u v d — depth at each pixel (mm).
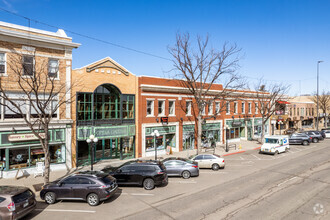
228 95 30266
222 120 32781
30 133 17156
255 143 34156
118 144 23656
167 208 11297
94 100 21266
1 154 16625
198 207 11328
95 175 12336
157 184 14312
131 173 14508
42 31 18094
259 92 38969
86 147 21438
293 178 16250
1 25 16297
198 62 24391
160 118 25453
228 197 12648
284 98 42188
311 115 56500
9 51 16484
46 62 17938
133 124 23438
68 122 19000
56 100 18562
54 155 18797
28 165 17547
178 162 17156
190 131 28656
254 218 9969
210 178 16750
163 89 25578
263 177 16688
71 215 10680
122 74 22688
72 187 11938
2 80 16266
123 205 11812
